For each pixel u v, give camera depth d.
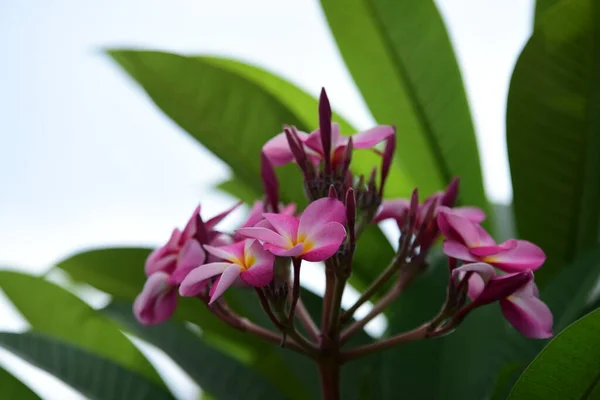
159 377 1.21
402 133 1.27
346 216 0.98
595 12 1.07
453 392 1.12
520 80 1.12
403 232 1.02
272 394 1.15
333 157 1.03
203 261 0.99
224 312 1.02
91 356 1.12
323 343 1.01
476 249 0.98
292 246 0.95
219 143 1.21
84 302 1.21
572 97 1.12
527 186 1.17
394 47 1.24
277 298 0.98
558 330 1.10
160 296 1.03
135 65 1.20
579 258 1.14
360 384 1.15
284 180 1.21
